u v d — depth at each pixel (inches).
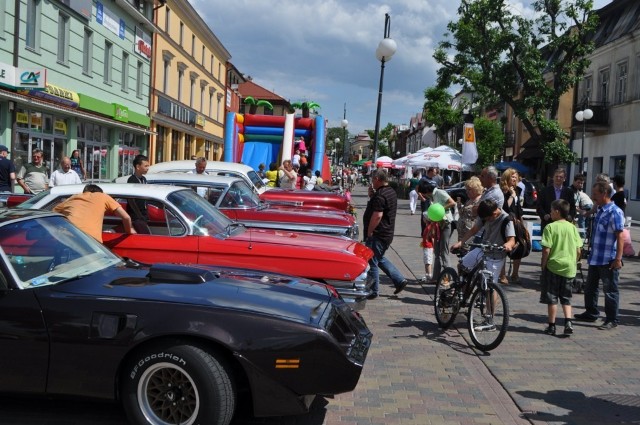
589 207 469.4
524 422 183.2
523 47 1067.9
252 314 153.7
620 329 299.4
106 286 164.9
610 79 1234.6
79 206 241.9
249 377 150.7
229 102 2034.9
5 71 636.7
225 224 277.1
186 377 149.6
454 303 281.6
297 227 348.2
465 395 204.1
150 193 261.3
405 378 219.5
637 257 579.2
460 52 1109.1
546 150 1075.9
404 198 1733.5
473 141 753.6
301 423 175.3
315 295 182.7
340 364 156.9
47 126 788.0
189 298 157.6
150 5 1176.8
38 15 742.5
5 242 166.4
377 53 552.1
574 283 390.3
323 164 766.5
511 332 289.6
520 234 275.4
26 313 154.9
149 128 1214.3
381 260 352.5
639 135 1117.1
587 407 195.9
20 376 155.6
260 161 749.3
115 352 151.2
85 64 906.1
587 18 1047.6
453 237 684.7
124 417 171.8
